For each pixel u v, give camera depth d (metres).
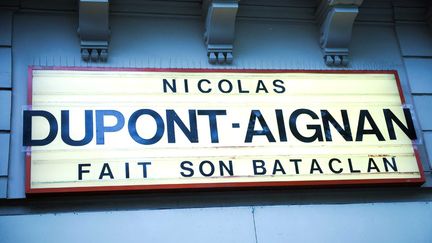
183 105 6.83
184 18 7.42
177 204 6.49
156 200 6.48
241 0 7.52
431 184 6.99
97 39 6.98
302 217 6.62
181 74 6.99
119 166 6.41
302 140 6.87
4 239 6.05
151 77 6.91
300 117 7.00
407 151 7.05
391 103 7.30
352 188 6.86
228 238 6.39
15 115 6.55
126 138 6.55
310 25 7.71
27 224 6.14
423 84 7.58
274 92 7.09
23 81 6.73
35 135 6.41
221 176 6.53
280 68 7.36
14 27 6.98
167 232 6.32
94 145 6.46
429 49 7.82
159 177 6.42
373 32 7.82
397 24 7.89
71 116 6.56
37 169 6.27
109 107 6.68
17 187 6.25
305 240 6.51
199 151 6.62
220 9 7.00
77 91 6.69
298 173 6.69
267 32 7.56
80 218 6.25
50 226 6.17
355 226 6.67
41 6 7.13
